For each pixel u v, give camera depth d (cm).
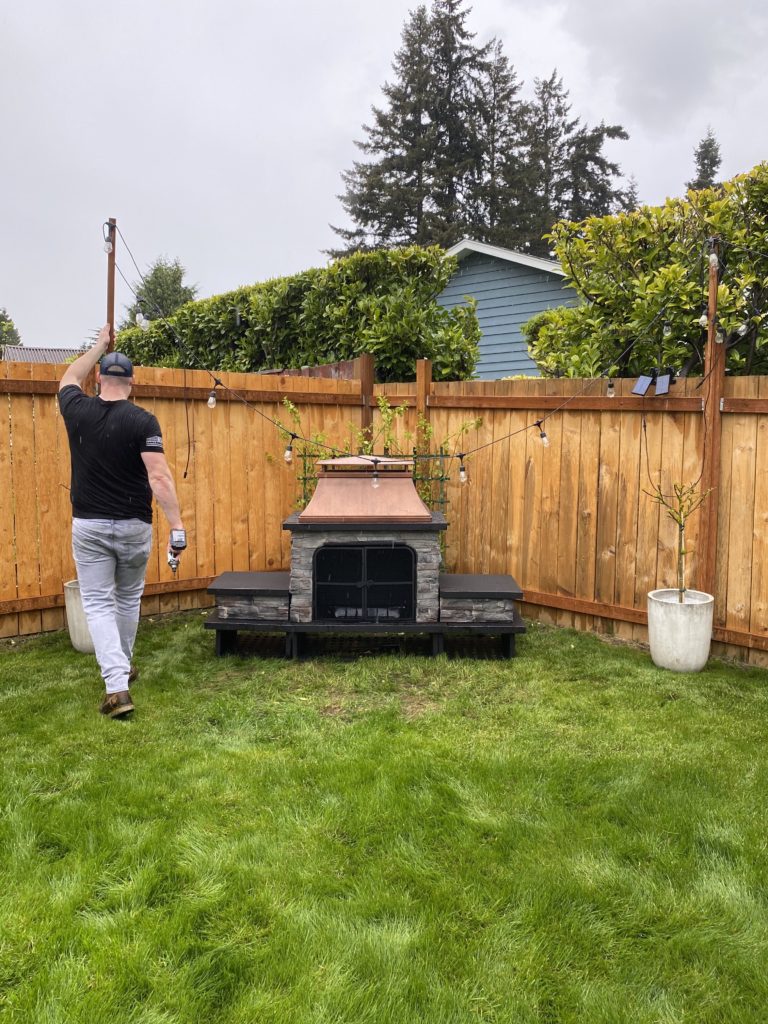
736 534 443
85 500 362
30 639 489
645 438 480
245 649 481
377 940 204
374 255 693
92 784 289
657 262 557
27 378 479
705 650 431
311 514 447
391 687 411
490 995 186
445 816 268
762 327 530
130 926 209
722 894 226
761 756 319
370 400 629
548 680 422
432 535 450
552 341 630
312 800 279
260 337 822
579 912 218
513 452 554
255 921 213
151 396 530
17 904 217
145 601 549
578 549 522
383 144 3500
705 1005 185
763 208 520
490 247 1191
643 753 323
